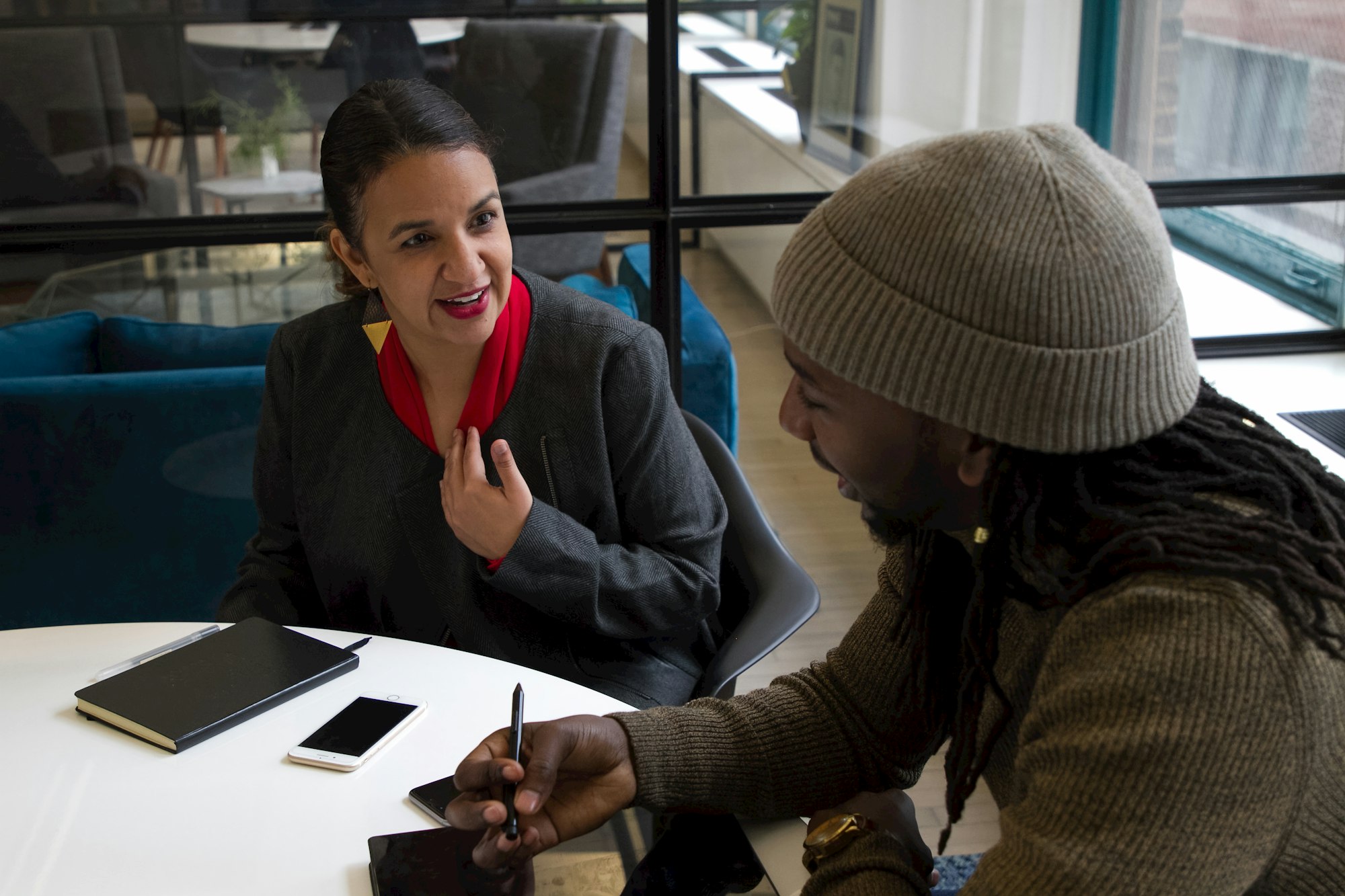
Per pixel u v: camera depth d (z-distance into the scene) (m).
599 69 2.76
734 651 1.46
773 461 3.21
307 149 2.83
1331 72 2.95
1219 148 3.02
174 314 2.96
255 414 2.16
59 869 0.92
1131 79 2.92
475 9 2.72
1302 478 0.73
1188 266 3.27
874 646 1.07
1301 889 0.73
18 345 2.30
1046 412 0.70
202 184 2.83
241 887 0.90
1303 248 3.26
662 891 0.91
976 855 1.78
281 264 2.95
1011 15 2.80
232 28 2.71
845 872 0.90
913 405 0.73
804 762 1.05
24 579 2.22
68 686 1.17
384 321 1.45
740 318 3.06
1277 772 0.66
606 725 1.00
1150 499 0.73
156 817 0.97
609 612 1.45
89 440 2.13
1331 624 0.68
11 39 2.65
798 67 2.79
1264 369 3.22
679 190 2.88
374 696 1.13
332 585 1.54
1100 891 0.68
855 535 2.93
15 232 2.81
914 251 0.70
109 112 2.75
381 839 0.93
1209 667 0.66
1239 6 2.85
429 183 1.27
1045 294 0.68
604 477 1.49
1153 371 0.70
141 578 2.25
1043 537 0.77
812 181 2.90
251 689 1.13
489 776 0.92
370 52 2.75
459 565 1.48
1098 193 0.69
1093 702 0.70
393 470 1.47
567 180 2.84
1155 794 0.66
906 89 2.84
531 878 0.91
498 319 1.45
